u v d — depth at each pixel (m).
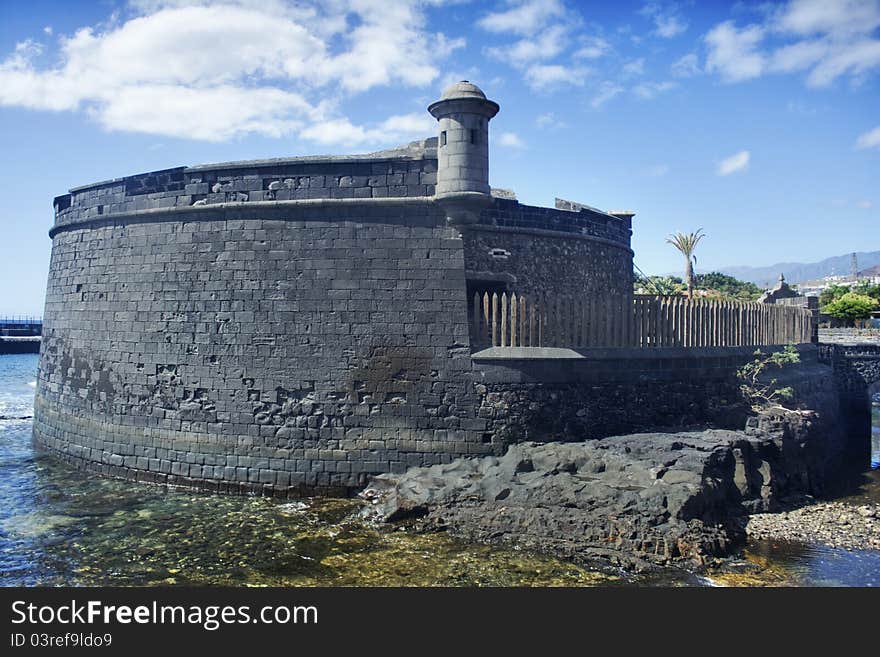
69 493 16.00
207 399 16.31
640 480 13.16
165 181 17.31
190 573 11.32
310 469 15.52
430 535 12.89
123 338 17.62
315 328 15.85
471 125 15.17
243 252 16.38
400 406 15.45
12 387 39.31
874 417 35.16
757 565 11.78
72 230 19.77
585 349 16.12
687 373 17.47
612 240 22.62
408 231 15.73
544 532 12.34
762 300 31.73
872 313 53.78
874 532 13.69
